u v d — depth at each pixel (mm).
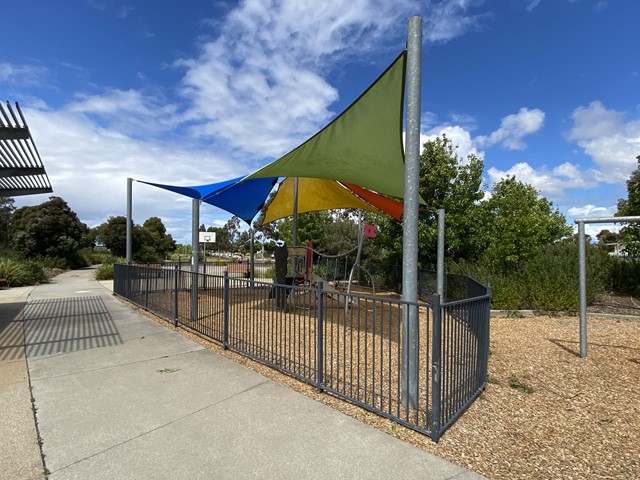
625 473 2754
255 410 3738
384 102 4875
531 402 4031
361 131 5426
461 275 10008
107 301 11375
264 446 3062
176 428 3357
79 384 4418
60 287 15828
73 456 2904
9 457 2877
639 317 8273
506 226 10508
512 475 2709
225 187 7695
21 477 2633
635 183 10203
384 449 3029
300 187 11797
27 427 3359
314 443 3111
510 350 6062
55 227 31344
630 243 10453
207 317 7754
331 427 3391
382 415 3586
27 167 7629
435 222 12734
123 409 3744
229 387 4340
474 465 2826
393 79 4527
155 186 8766
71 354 5676
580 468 2812
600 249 11539
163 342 6410
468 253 13234
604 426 3498
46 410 3709
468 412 3742
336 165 6535
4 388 4281
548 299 9078
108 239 40031
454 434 3287
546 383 4621
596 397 4180
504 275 10211
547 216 24047
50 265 27703
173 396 4074
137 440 3146
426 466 2797
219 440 3152
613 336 6934
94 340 6543
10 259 18719
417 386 3381
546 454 3002
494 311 9227
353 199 11625
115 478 2635
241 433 3273
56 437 3188
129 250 12281
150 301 9555
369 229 9352
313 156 6094
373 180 7387
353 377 4617
